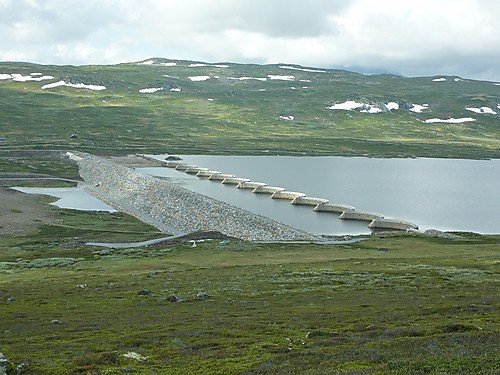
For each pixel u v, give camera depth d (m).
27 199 179.88
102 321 48.28
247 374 27.17
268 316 47.28
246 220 130.38
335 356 29.42
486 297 53.38
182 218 149.62
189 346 35.75
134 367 30.44
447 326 37.06
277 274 74.69
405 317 43.97
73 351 35.62
